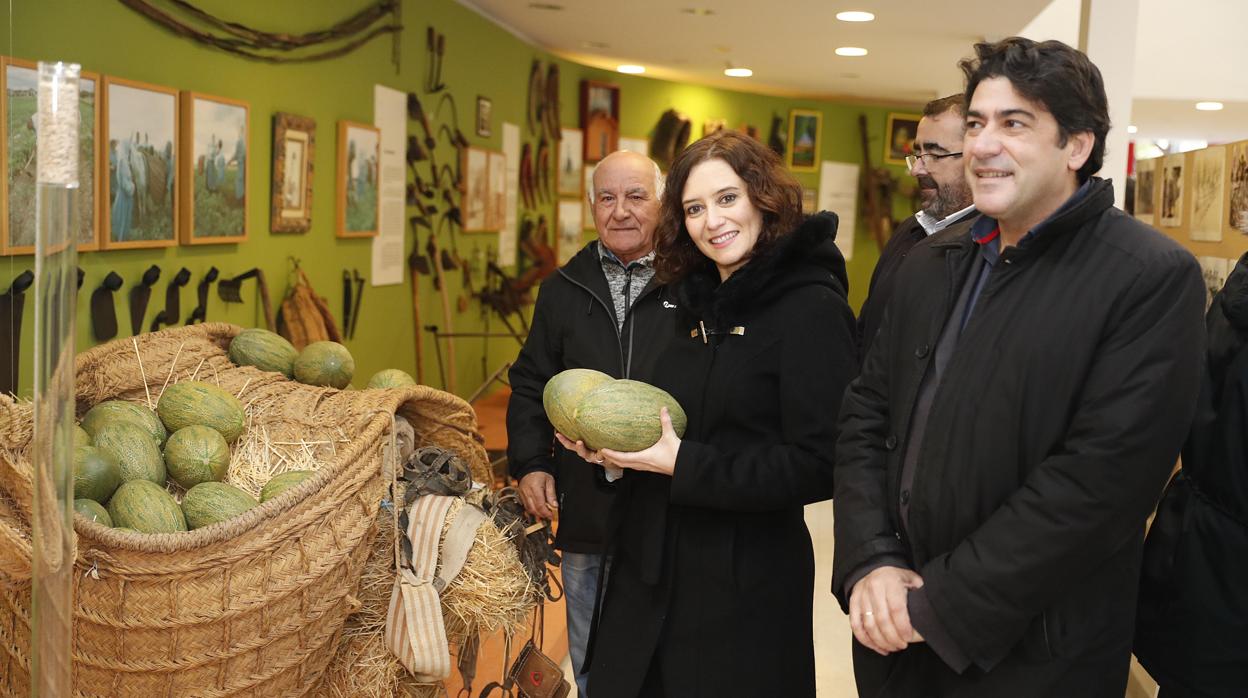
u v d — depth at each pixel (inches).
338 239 219.1
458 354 297.3
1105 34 199.5
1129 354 60.9
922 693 69.5
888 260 130.0
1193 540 86.5
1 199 116.6
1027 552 61.2
